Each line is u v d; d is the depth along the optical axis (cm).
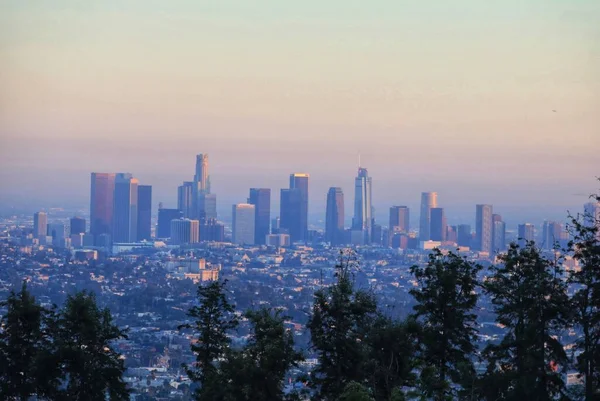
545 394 8200
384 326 8512
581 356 8294
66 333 9156
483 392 8119
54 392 8969
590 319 8331
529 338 8244
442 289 8681
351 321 8619
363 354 8369
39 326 9138
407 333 8525
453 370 8262
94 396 9019
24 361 8981
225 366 8319
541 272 8494
